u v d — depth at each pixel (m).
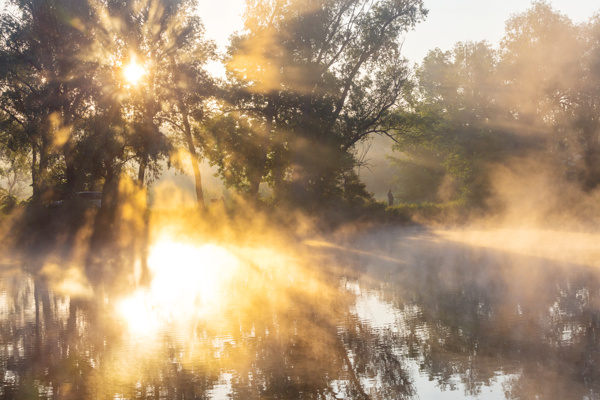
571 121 47.72
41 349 8.61
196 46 40.81
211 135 45.19
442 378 6.79
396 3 45.06
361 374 7.00
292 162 46.69
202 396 6.40
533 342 8.23
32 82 35.56
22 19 35.53
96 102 35.53
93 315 11.17
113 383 6.92
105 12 36.97
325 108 44.09
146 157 37.41
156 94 39.16
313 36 43.47
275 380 6.85
